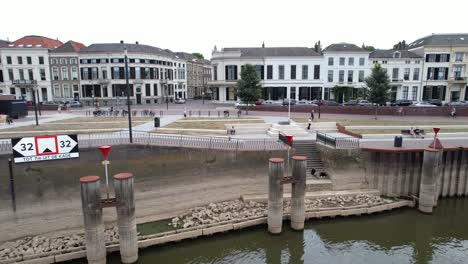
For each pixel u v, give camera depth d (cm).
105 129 2889
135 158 2067
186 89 8938
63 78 6725
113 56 6606
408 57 6106
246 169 2317
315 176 2400
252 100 4788
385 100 4759
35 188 1836
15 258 1554
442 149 2228
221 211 2094
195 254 1703
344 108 4612
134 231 1571
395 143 2423
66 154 1898
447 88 6197
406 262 1630
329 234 1883
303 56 6169
